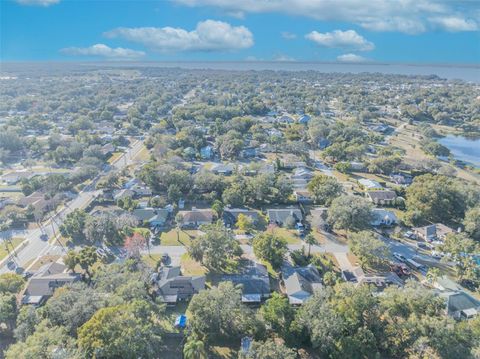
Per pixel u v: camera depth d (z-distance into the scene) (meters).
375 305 60.81
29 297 71.69
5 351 56.41
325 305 60.69
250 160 167.75
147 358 54.56
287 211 108.56
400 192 126.31
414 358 55.25
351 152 163.00
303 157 169.12
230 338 62.59
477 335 56.94
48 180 126.44
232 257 88.50
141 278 72.50
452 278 81.19
